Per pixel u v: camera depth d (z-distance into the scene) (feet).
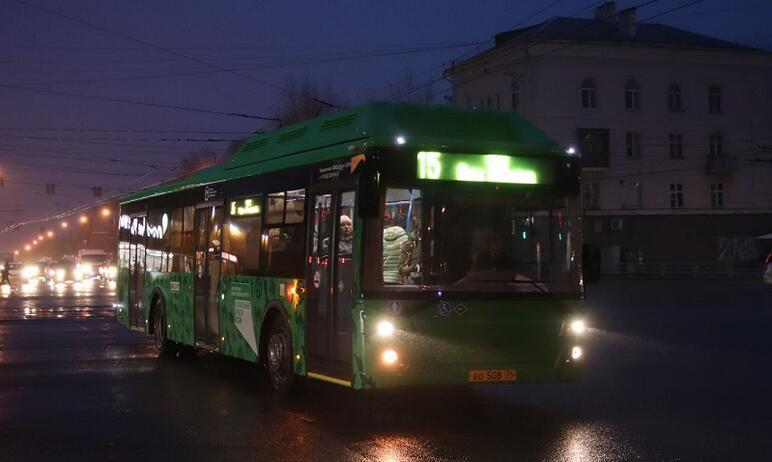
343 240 31.32
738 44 204.33
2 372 45.42
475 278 30.12
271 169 37.99
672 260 198.29
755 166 203.51
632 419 31.94
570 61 189.26
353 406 34.99
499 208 30.58
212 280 44.04
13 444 28.19
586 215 196.24
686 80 198.90
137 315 57.06
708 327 70.44
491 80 195.52
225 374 44.98
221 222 43.24
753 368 46.03
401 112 32.12
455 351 29.71
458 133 31.86
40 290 158.40
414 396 37.52
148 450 27.14
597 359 50.08
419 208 29.84
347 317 30.66
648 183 197.36
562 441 28.14
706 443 27.73
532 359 30.55
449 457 25.90
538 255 30.94
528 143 31.65
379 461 25.44
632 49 192.24
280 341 36.58
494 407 34.71
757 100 203.51
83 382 41.88
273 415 33.06
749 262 189.06
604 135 192.54
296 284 34.91
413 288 29.50
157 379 43.04
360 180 29.25
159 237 52.95
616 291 132.26
